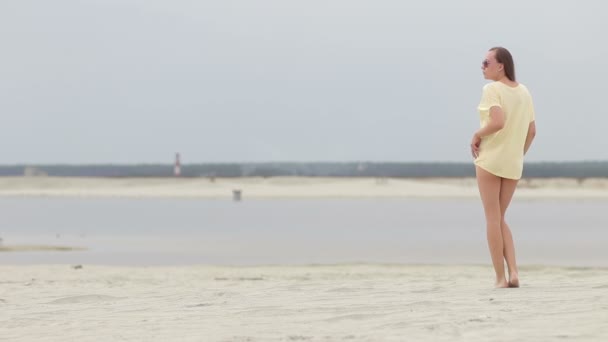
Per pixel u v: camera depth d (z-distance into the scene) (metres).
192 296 7.10
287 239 25.25
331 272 13.66
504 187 7.21
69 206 53.50
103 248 21.73
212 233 28.19
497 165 7.07
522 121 7.10
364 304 5.96
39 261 17.89
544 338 4.40
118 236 26.73
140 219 38.19
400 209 50.09
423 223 34.69
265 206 54.34
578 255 19.12
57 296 7.51
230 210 48.06
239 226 32.50
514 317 5.11
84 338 4.97
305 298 6.56
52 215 41.88
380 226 32.47
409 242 23.78
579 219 37.34
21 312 6.36
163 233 28.31
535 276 10.52
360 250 20.84
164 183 92.88
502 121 6.96
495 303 5.81
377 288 7.27
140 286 9.28
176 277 12.20
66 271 13.62
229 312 5.85
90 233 28.33
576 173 193.50
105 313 6.11
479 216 41.06
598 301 5.73
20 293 8.02
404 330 4.79
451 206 54.81
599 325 4.74
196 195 75.31
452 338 4.49
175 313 5.95
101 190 83.81
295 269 14.55
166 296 7.18
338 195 75.25
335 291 7.07
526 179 95.50
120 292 7.81
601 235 26.44
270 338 4.68
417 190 82.81
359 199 68.88
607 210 47.72
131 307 6.42
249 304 6.29
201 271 13.76
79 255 19.58
